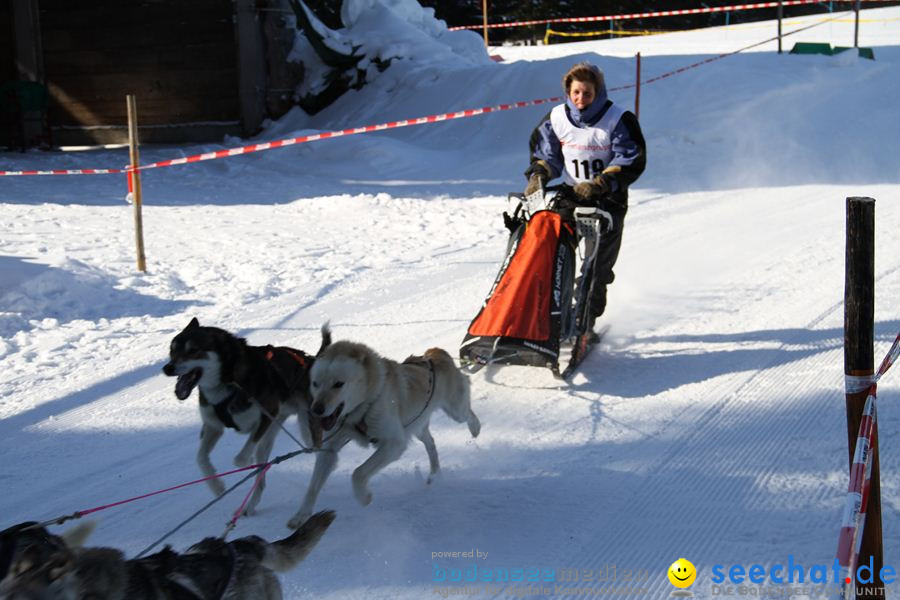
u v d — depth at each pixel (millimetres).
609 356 6152
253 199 13023
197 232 10500
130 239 10062
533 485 4285
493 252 9305
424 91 19094
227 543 2713
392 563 3596
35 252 9133
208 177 15273
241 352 4219
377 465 4059
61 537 2307
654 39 29094
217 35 19984
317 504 4188
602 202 5965
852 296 2785
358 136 16828
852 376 2818
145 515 4105
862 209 2730
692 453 4570
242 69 19891
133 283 8180
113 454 4805
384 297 7676
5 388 5770
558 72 18125
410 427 4266
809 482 4164
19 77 20859
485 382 5742
